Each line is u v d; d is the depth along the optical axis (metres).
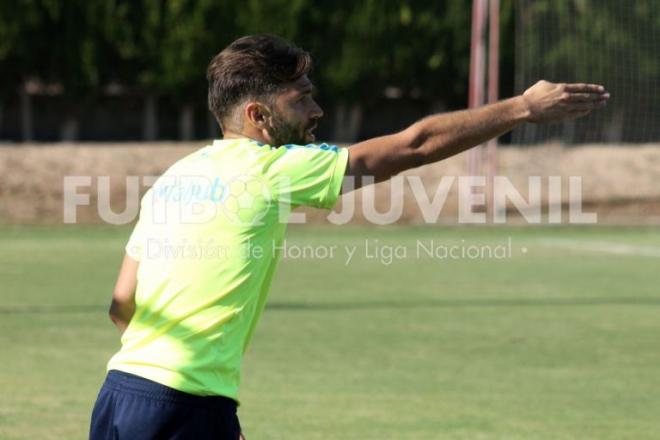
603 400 25.55
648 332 35.12
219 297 11.23
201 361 11.13
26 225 68.12
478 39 69.94
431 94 84.00
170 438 11.09
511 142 87.19
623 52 82.94
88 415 23.62
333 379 27.66
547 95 11.07
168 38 78.50
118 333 33.97
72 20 77.44
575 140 86.06
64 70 78.12
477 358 30.62
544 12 81.56
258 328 35.22
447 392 26.25
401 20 81.38
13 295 41.69
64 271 48.56
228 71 11.49
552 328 35.75
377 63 81.44
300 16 79.12
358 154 11.26
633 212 76.25
